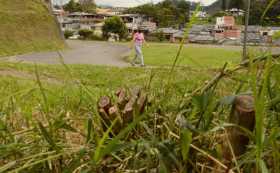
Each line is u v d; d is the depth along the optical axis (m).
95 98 1.96
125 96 1.66
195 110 1.31
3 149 1.36
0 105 1.95
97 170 1.26
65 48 29.38
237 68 1.33
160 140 1.37
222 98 1.25
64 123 1.50
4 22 29.05
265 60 1.24
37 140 1.44
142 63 13.41
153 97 1.64
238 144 1.21
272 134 1.08
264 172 0.97
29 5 32.53
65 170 1.23
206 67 1.83
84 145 1.35
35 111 2.00
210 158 1.22
